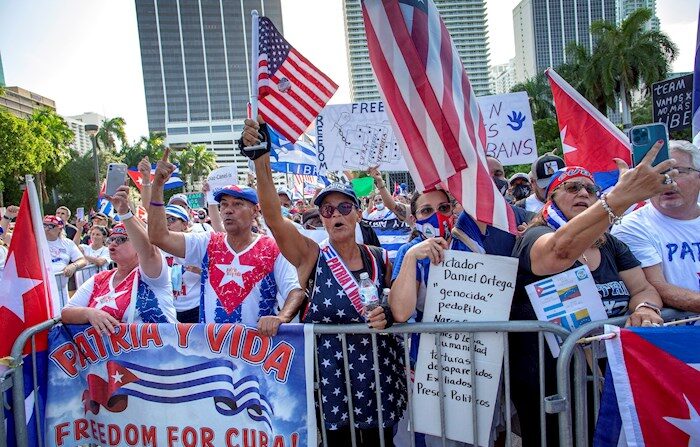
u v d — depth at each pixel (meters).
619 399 2.28
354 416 2.66
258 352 2.72
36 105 96.44
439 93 2.55
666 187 2.00
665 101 4.79
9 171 39.09
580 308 2.43
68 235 12.12
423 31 2.61
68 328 2.92
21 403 2.68
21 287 2.84
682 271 2.81
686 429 2.21
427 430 2.59
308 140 8.78
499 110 6.36
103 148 68.81
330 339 2.68
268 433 2.70
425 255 2.55
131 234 3.14
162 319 3.21
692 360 2.21
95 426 2.90
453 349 2.53
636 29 36.97
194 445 2.79
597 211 2.08
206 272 3.31
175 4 131.50
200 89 134.25
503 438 3.26
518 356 2.62
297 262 2.82
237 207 3.20
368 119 6.17
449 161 2.54
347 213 2.72
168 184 9.71
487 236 2.68
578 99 5.09
